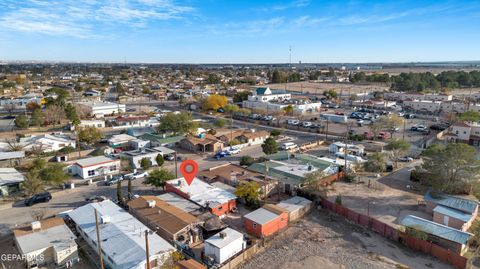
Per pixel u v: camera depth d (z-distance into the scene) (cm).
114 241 3212
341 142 7588
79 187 5050
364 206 4450
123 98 15400
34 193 4656
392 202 4581
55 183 4916
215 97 12350
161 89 18888
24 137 7250
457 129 7769
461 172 4538
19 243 3148
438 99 13425
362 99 15288
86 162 5606
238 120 10925
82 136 7188
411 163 6369
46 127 9019
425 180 5084
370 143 7800
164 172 4869
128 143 7262
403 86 17762
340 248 3500
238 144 7550
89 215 3753
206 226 3653
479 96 14962
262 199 4616
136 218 3872
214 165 6181
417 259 3309
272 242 3619
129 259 2942
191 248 3438
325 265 3189
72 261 3122
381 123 8312
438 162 4659
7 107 11319
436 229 3534
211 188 4609
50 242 3175
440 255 3300
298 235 3762
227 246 3206
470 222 3884
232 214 4219
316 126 9419
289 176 4975
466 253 3369
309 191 4569
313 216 4222
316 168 5294
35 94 14312
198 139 7362
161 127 8069
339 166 5656
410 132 8831
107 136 8119
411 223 3669
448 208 4047
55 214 4138
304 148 7362
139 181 5309
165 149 6738
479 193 4484
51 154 6406
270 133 8462
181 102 13600
